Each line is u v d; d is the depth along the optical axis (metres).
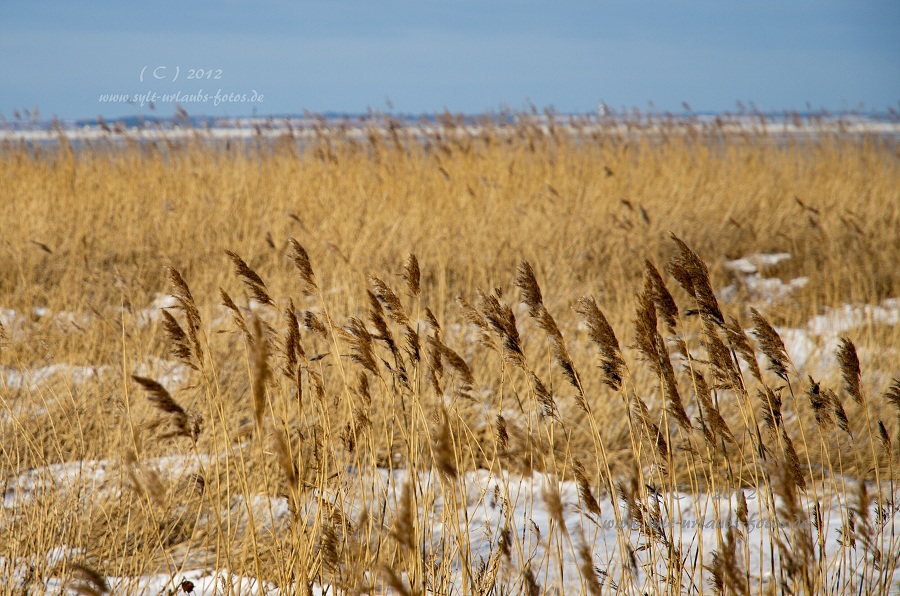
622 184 52.50
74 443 19.16
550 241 40.50
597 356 25.02
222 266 35.78
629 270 38.50
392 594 12.68
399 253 38.00
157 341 27.11
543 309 13.59
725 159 60.81
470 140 56.44
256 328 11.10
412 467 13.88
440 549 15.45
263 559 16.00
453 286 34.59
